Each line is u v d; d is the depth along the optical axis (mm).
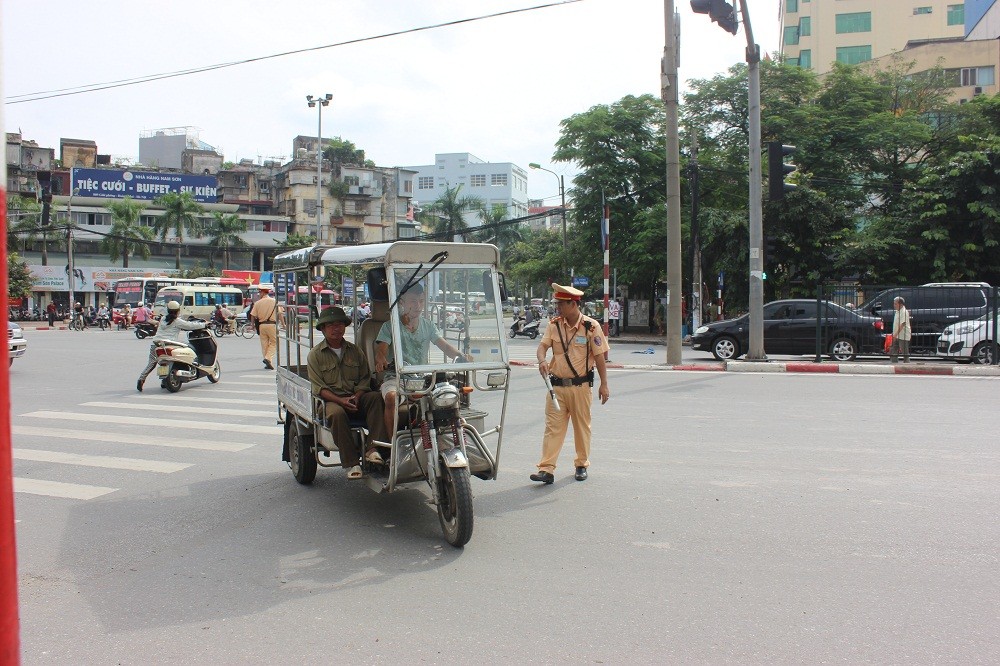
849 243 25109
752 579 4215
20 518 5617
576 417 6480
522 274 37375
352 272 6145
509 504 5824
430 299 5270
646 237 27266
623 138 28578
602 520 5367
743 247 25812
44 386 13414
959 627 3576
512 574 4359
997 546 4684
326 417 5531
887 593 3988
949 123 30016
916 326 17031
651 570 4383
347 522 5461
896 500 5711
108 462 7457
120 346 23297
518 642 3482
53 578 4410
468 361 5395
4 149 1595
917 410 9906
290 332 7113
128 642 3559
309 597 4070
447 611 3848
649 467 6891
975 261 24031
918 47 43406
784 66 28062
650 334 31500
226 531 5270
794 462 6980
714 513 5469
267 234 59469
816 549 4680
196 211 52969
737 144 28297
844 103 28531
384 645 3479
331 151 65000
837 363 16047
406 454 5113
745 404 10617
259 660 3359
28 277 45969
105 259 53219
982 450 7414
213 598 4082
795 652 3346
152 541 5070
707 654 3340
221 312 32656
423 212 65312
